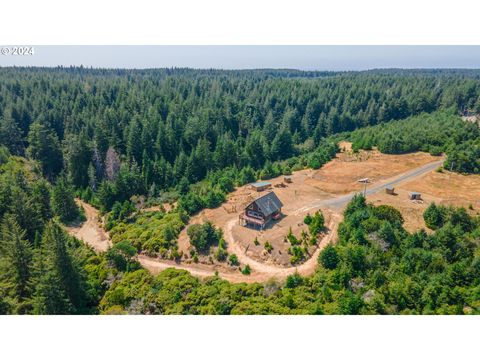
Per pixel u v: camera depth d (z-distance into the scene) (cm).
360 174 8662
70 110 11856
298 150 11500
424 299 3816
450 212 5762
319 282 4350
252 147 10200
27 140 9981
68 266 4188
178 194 8062
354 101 15562
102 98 12838
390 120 14525
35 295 4062
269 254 5191
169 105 12850
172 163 10138
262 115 14062
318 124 13475
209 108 12300
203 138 10800
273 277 4722
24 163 9081
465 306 3778
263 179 8712
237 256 5241
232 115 13025
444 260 4544
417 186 7800
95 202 7956
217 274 4828
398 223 5497
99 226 7025
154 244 5625
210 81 19275
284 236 5597
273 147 10694
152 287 4566
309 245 5347
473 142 9494
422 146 10338
